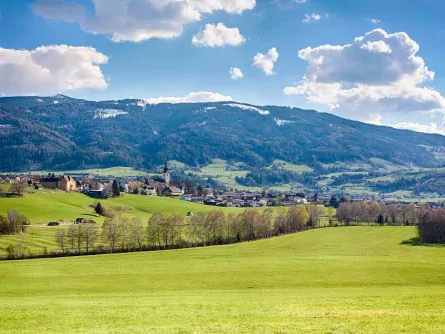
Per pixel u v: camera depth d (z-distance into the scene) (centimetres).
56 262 11250
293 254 12838
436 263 9625
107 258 12281
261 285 7406
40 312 4647
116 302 5447
